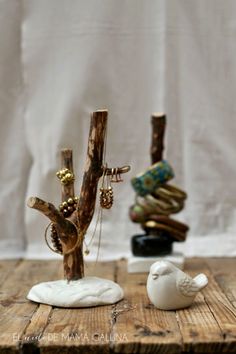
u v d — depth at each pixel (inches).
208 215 49.7
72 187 37.1
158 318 33.6
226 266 44.9
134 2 48.5
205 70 48.8
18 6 48.8
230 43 48.6
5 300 37.2
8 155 50.0
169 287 34.4
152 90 49.0
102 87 48.7
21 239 50.4
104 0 48.4
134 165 49.4
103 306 35.7
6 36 49.0
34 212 49.7
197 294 37.6
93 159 36.2
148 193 43.7
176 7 48.4
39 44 48.8
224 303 36.0
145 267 43.2
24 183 50.3
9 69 49.3
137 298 37.1
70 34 48.6
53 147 49.1
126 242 49.5
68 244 36.3
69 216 36.6
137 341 30.4
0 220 50.3
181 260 43.3
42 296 36.1
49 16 48.6
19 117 49.7
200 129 49.1
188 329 31.8
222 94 48.9
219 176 49.4
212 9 48.4
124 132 49.2
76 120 48.9
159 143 43.4
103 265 45.9
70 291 35.7
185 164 49.5
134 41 48.6
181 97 49.0
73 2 48.5
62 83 48.8
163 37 48.5
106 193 36.2
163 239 43.6
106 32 48.4
